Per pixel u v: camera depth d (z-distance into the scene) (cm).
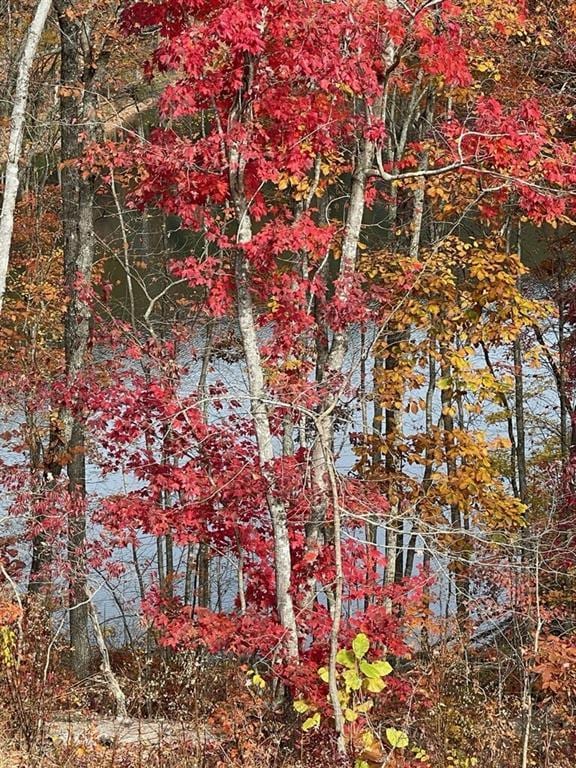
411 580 1034
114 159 1069
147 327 1499
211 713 814
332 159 1288
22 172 1725
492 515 1203
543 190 1073
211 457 1028
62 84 1452
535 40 1539
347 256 1059
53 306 1806
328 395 1012
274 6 899
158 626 952
